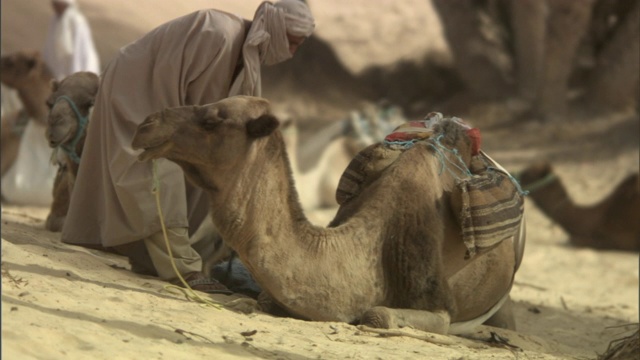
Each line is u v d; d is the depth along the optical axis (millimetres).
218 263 28812
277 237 23484
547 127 94000
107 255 31719
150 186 26812
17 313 18906
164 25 28391
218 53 27672
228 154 22859
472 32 101938
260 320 23312
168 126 22641
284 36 28078
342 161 66438
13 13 100812
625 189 59875
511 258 27953
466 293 26750
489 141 91750
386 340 22828
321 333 22719
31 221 38594
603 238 60500
